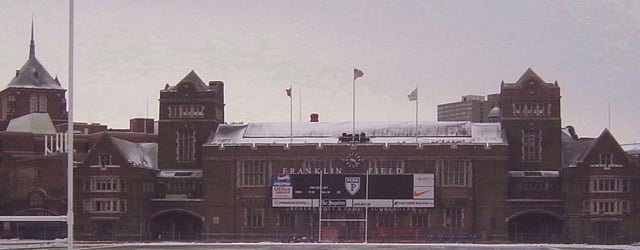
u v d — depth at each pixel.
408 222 143.62
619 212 138.25
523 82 149.62
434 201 143.00
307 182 144.62
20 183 158.50
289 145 146.62
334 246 126.94
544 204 142.50
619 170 138.62
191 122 153.75
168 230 149.50
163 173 152.12
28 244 126.94
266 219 146.12
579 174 139.25
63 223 151.88
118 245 127.38
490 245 128.62
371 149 145.50
